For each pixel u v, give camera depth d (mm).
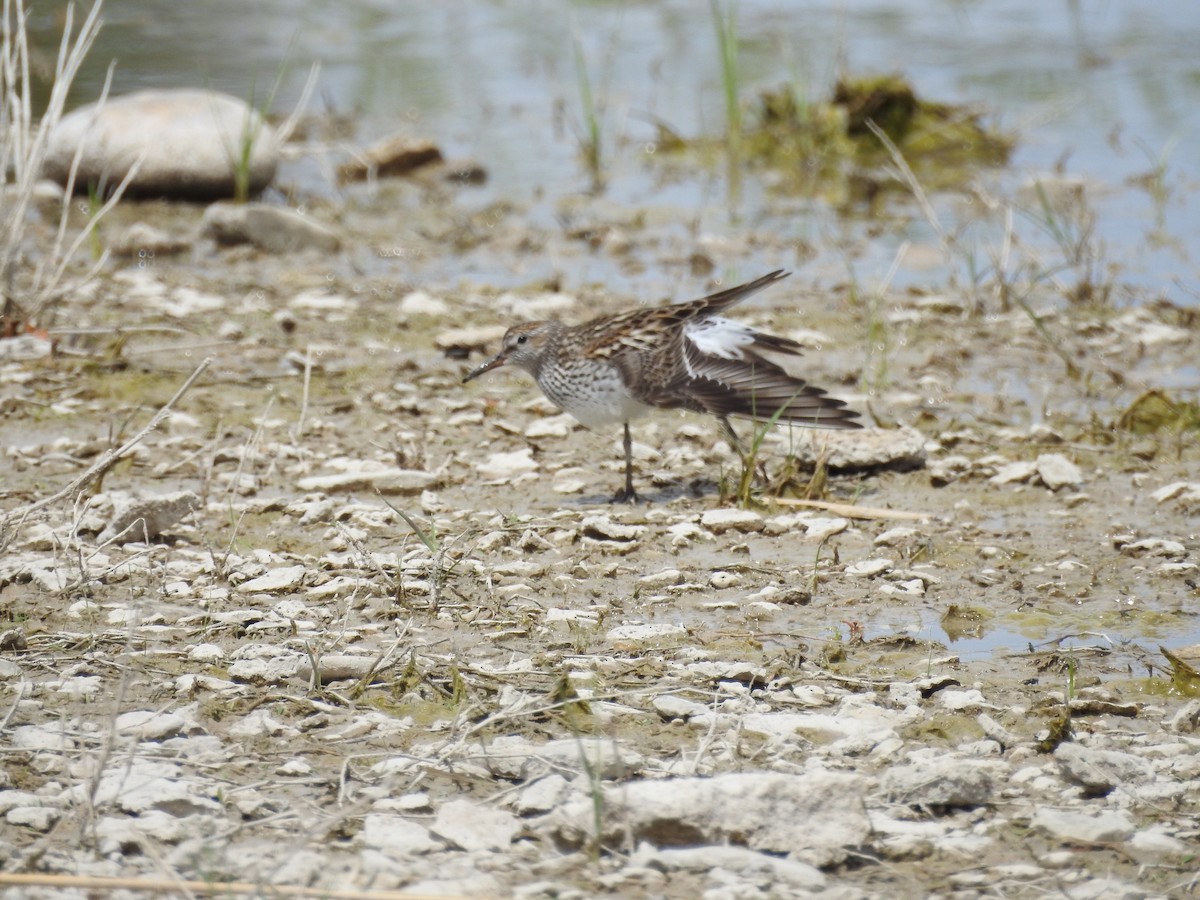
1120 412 14781
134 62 28797
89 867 6797
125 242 19516
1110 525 11992
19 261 18453
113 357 15789
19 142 16922
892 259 20109
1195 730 8477
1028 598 10555
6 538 10758
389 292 18594
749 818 7141
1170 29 33500
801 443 13250
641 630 9820
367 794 7570
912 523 12008
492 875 6820
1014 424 14578
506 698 8680
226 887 6539
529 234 20891
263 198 22516
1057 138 25703
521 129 26516
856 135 25219
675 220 21875
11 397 14750
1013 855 7145
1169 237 20750
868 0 36281
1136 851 7145
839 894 6652
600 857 7027
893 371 16125
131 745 7980
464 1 36344
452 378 15820
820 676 9148
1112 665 9484
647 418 14844
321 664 9016
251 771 7836
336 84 28734
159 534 11422
